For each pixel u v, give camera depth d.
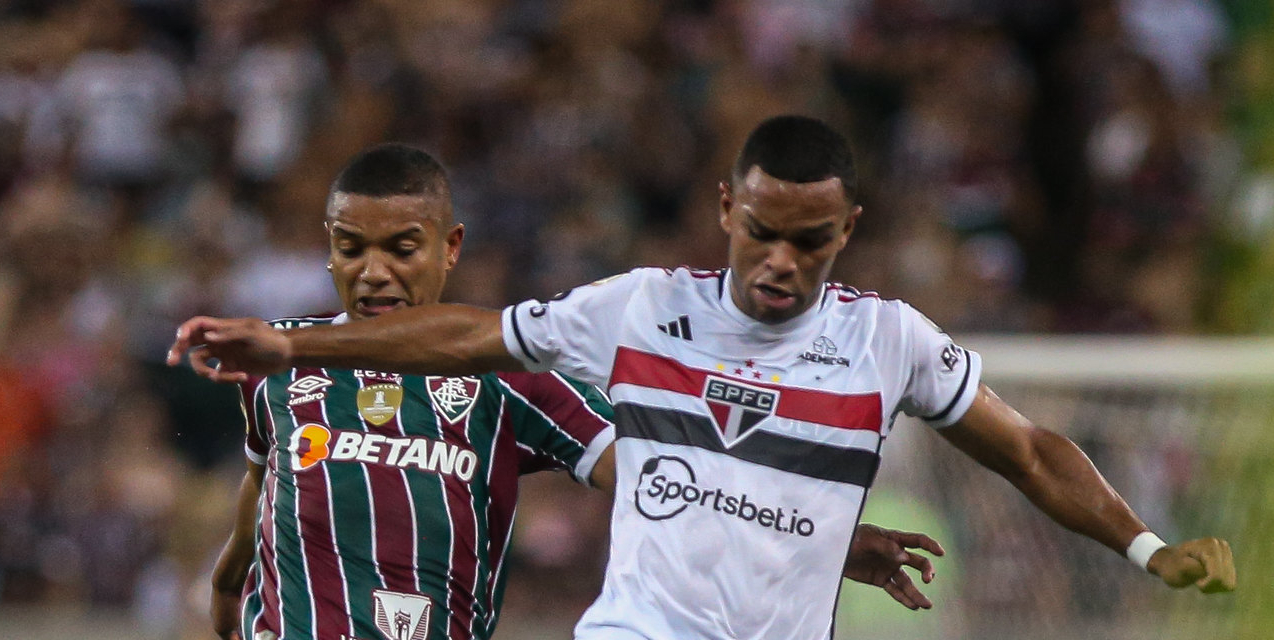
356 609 14.42
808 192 12.91
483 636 15.03
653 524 13.42
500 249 37.75
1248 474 22.98
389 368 13.23
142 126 41.81
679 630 13.27
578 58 41.78
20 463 33.56
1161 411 24.95
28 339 35.75
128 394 34.31
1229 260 26.50
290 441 14.94
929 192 39.12
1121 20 41.00
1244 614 21.28
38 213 37.91
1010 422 14.06
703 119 40.91
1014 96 41.03
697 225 38.78
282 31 42.94
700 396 13.59
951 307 35.97
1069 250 39.06
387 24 42.91
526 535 31.80
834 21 42.31
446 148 40.62
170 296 36.97
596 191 38.97
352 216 14.75
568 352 13.77
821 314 13.91
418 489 14.72
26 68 43.25
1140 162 38.03
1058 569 26.39
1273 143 27.84
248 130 41.31
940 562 26.61
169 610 30.28
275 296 37.00
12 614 32.41
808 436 13.53
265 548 14.90
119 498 32.78
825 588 13.59
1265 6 31.72
